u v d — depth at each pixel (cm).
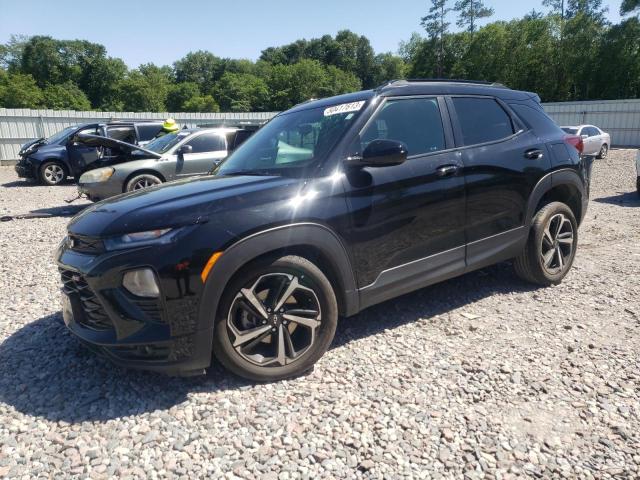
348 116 321
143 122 1332
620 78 4425
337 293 298
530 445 224
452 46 5938
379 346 321
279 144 344
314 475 206
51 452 222
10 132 2161
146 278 240
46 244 644
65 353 320
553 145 416
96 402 261
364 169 299
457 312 375
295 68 9694
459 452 220
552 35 4925
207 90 11094
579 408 251
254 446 224
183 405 255
